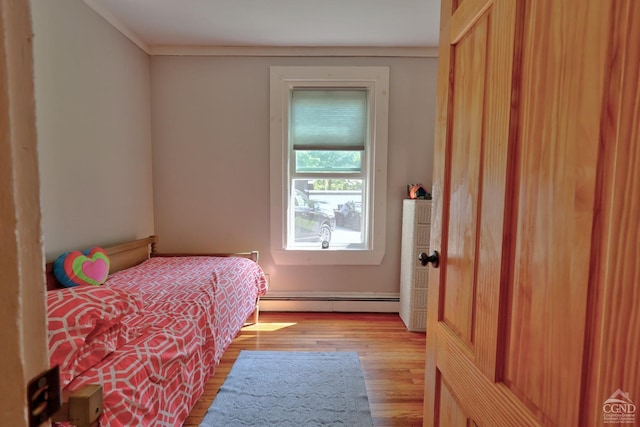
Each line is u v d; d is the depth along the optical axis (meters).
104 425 0.90
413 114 2.90
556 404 0.50
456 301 0.87
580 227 0.46
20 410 0.33
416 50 2.84
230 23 2.42
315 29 2.52
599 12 0.43
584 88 0.46
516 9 0.61
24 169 0.33
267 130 2.92
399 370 2.04
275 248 2.98
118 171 2.40
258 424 1.56
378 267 3.02
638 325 0.38
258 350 2.29
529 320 0.58
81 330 0.96
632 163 0.39
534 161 0.56
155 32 2.56
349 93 2.92
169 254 2.84
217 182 2.95
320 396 1.78
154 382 1.13
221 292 1.95
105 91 2.24
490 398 0.68
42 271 0.35
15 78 0.31
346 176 3.00
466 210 0.82
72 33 1.91
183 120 2.90
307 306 3.03
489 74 0.71
